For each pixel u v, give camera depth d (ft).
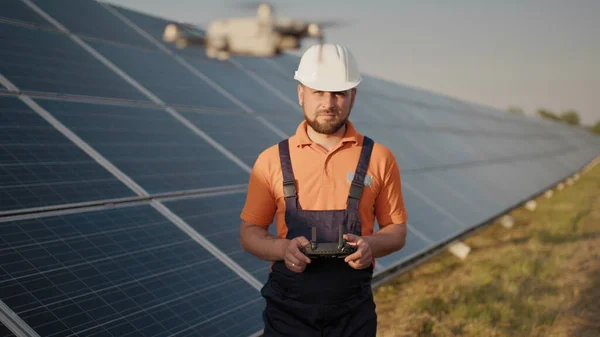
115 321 11.61
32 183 14.62
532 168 65.72
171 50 32.01
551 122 148.05
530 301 23.95
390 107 53.72
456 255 32.63
